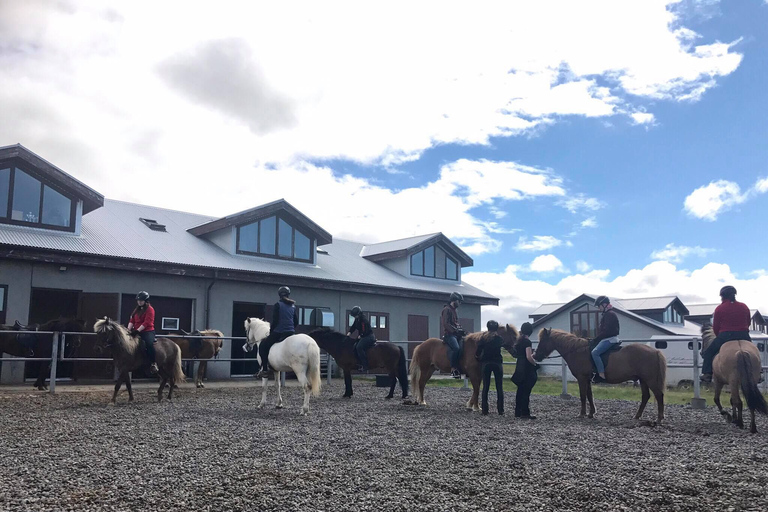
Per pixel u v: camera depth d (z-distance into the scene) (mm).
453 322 11398
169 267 16734
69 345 13984
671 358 28281
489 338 10695
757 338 14656
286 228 21641
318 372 10203
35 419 8930
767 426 9219
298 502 4660
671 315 34406
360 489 5055
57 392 12969
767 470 5793
